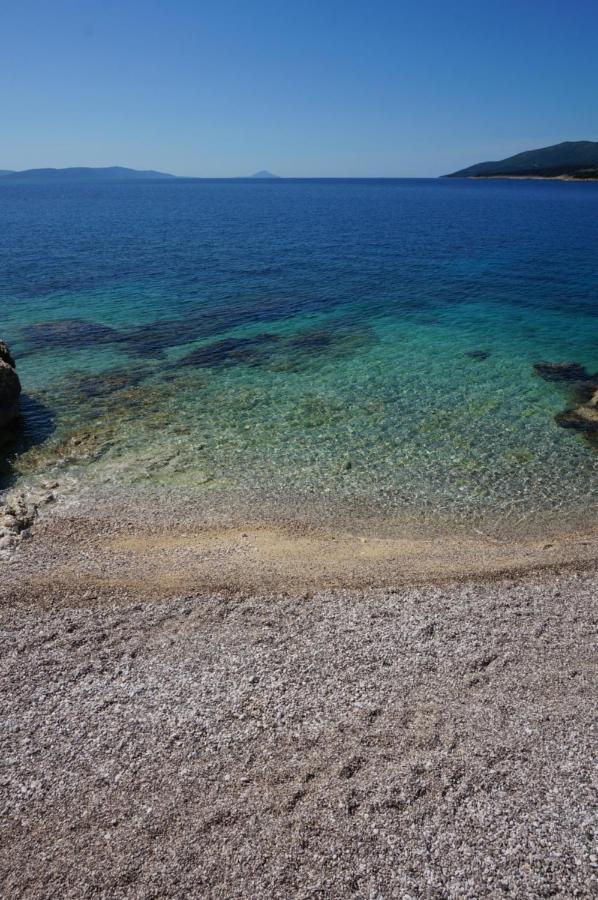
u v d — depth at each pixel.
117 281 58.53
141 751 11.67
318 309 49.38
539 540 19.17
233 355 37.09
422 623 15.16
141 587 16.67
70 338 39.78
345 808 10.49
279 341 40.28
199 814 10.47
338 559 18.08
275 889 9.31
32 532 19.34
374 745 11.70
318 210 164.62
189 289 55.81
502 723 12.16
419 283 60.31
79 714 12.53
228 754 11.57
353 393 31.09
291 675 13.48
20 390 27.88
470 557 18.19
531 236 97.69
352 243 91.31
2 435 25.78
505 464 23.75
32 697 12.98
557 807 10.45
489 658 13.96
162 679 13.40
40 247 80.12
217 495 21.66
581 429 26.72
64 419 27.61
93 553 18.30
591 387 31.72
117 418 27.88
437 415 28.31
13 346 37.69
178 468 23.50
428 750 11.56
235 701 12.77
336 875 9.48
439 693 12.95
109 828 10.30
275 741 11.82
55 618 15.41
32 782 11.12
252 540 19.05
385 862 9.64
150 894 9.31
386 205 185.50
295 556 18.20
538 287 57.78
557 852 9.72
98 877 9.57
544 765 11.23
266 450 24.95
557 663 13.79
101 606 15.86
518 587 16.64
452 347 39.12
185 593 16.41
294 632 14.85
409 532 19.61
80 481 22.50
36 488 21.94
